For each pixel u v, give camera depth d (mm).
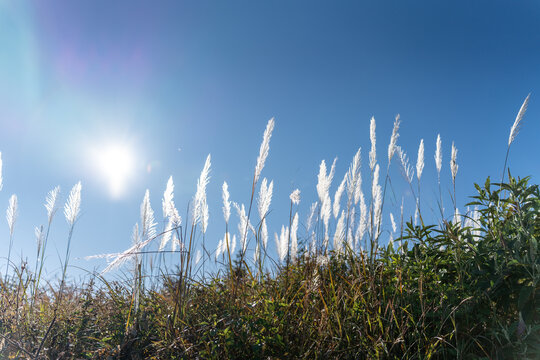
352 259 3947
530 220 3104
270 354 2957
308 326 3168
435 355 2918
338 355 2977
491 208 3410
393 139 4020
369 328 3129
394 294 3250
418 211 3938
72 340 3553
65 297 4520
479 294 3035
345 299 3406
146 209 3908
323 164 4613
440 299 3062
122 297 4156
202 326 3191
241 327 3068
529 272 2838
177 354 2994
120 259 3340
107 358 3086
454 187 3908
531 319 2885
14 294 4191
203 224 4293
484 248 3275
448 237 3568
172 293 3594
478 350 2982
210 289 3678
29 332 3562
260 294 3514
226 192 4277
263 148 3979
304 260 4266
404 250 3695
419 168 3959
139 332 3369
